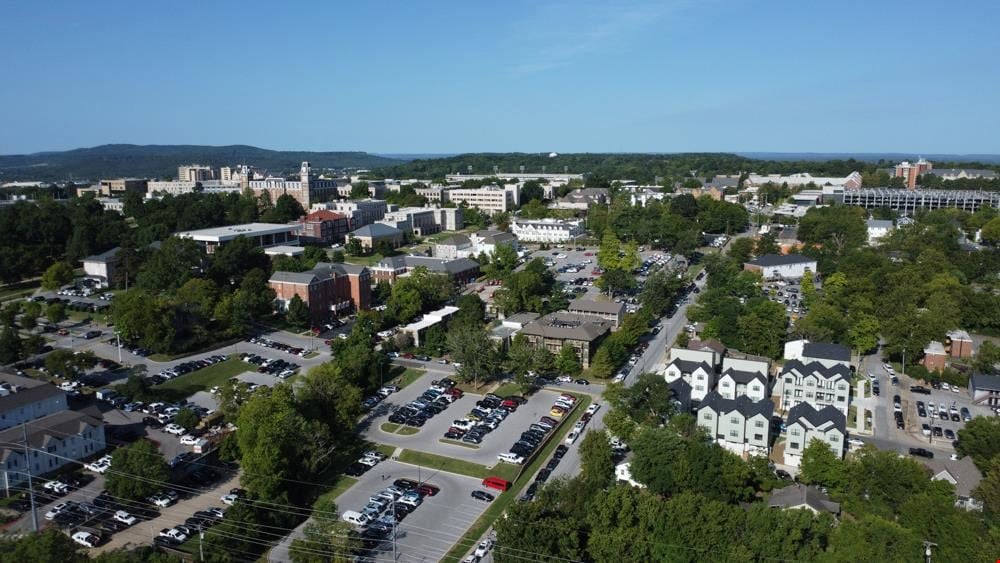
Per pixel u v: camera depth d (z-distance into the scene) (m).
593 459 104.56
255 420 108.25
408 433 128.25
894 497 94.56
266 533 94.88
